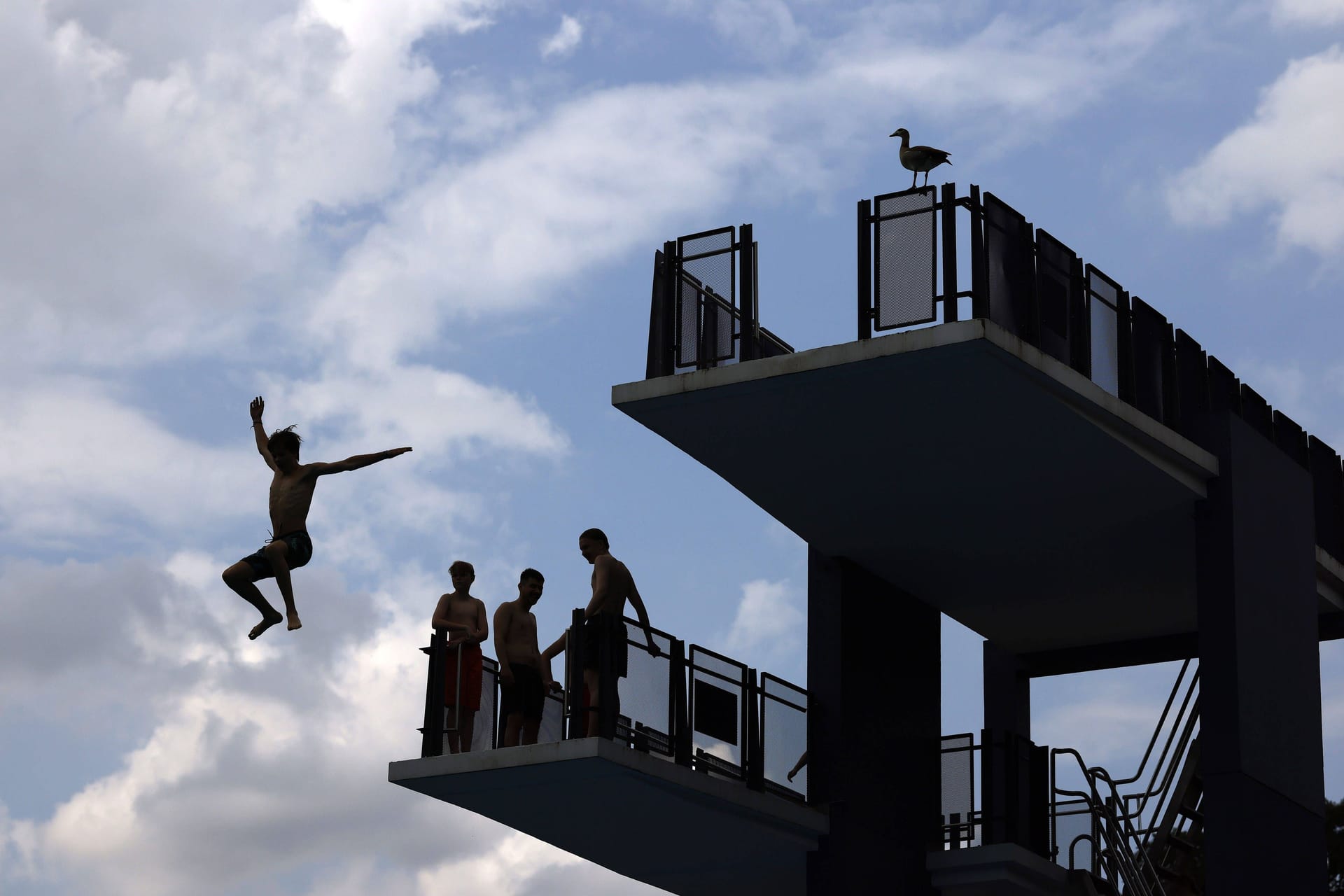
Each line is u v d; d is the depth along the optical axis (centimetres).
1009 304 1598
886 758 1939
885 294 1596
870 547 1947
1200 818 2084
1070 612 2109
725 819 1800
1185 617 2109
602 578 1670
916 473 1777
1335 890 3070
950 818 1967
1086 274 1711
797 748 1877
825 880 1850
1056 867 1933
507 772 1659
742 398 1653
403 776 1697
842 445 1733
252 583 1564
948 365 1563
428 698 1722
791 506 1873
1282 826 1748
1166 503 1802
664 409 1683
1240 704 1723
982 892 1922
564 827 1847
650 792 1717
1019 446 1703
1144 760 2133
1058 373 1595
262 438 1625
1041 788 1983
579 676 1653
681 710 1728
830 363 1588
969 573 2000
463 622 1752
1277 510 1864
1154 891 1966
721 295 1700
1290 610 1850
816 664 1934
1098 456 1714
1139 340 1773
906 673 2009
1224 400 1870
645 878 2009
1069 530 1880
